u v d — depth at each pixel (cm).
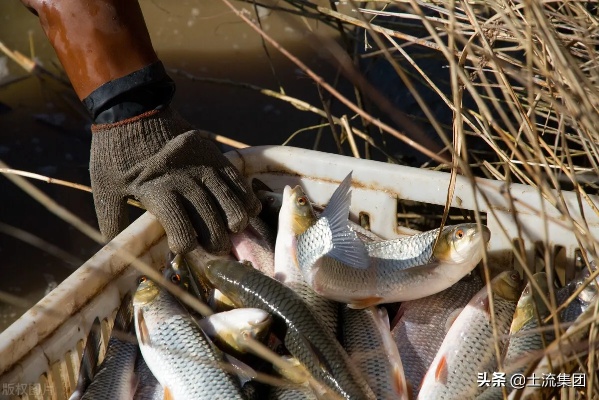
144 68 475
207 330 424
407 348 444
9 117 865
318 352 400
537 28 340
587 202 430
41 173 781
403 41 727
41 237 704
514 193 458
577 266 462
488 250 474
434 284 444
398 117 320
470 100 652
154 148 476
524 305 423
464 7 379
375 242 457
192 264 465
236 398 393
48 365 404
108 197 482
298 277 459
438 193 481
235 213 475
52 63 871
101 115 477
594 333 329
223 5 1029
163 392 420
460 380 413
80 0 466
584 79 319
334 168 509
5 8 1050
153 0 1076
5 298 612
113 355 429
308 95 868
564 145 345
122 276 448
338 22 648
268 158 526
